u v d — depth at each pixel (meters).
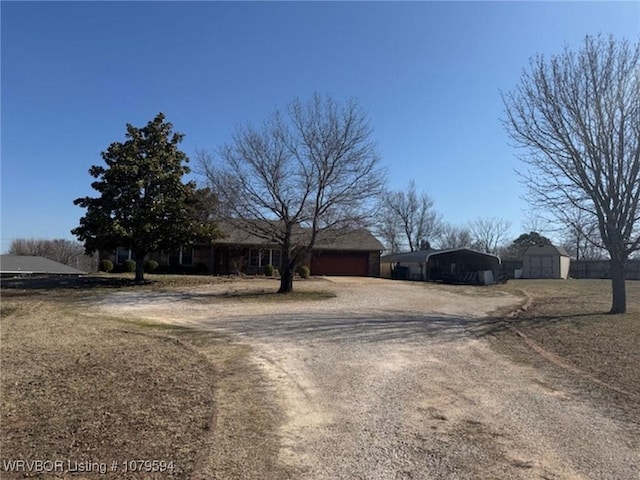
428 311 16.66
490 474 4.32
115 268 31.97
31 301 18.72
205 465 4.28
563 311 16.67
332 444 4.94
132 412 5.58
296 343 10.48
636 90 14.82
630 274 41.75
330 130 21.28
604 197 15.42
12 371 7.44
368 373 7.93
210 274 32.72
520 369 8.38
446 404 6.36
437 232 60.88
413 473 4.30
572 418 5.87
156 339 10.76
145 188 24.97
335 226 21.72
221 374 7.68
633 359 9.06
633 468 4.49
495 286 29.64
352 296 21.33
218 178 21.66
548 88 15.95
